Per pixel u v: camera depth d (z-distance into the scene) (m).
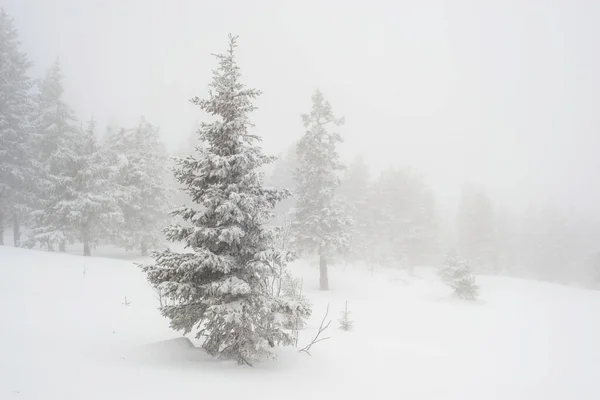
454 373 10.38
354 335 14.66
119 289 18.41
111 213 28.16
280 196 9.77
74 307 13.89
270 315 8.73
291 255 9.15
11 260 20.41
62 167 27.66
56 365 6.81
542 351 14.09
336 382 8.40
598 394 9.51
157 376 7.07
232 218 8.93
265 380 7.79
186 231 9.00
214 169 8.97
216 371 8.01
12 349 7.48
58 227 27.02
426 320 19.80
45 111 31.61
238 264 9.14
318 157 28.81
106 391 5.90
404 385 8.84
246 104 9.34
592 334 17.50
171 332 12.19
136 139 35.12
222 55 9.37
